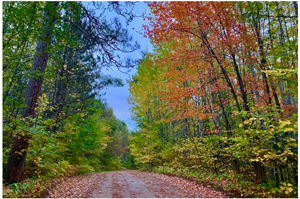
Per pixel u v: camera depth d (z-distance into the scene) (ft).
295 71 13.76
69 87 39.68
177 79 29.43
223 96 40.32
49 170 24.53
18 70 17.12
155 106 57.82
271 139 17.28
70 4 12.73
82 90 40.01
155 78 49.93
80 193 20.16
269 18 23.81
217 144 29.76
